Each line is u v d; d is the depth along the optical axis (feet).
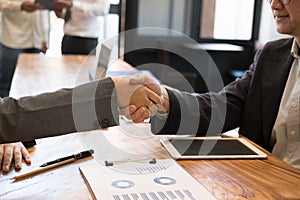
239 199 2.35
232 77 14.56
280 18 3.49
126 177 2.61
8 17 11.15
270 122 3.92
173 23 15.11
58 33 10.71
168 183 2.54
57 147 3.20
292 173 2.78
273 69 4.01
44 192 2.42
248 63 15.28
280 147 3.91
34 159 2.96
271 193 2.45
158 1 14.82
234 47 15.23
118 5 14.47
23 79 6.84
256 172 2.78
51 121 2.66
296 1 3.28
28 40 11.44
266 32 14.79
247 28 15.61
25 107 2.65
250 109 4.00
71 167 2.81
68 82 6.64
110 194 2.36
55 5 10.14
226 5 15.30
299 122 3.75
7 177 2.63
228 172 2.77
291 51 3.89
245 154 3.13
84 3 10.20
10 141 2.66
